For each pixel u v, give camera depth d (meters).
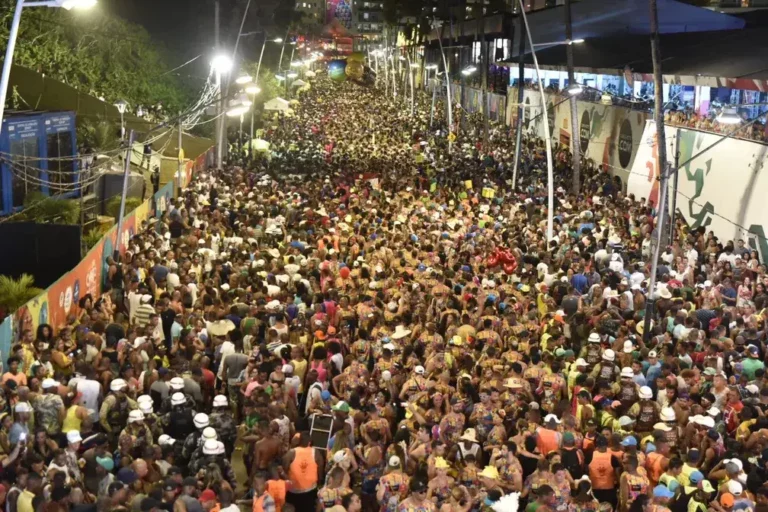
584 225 26.36
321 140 57.44
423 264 20.53
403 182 37.03
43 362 13.39
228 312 16.73
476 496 10.47
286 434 12.14
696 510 10.31
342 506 9.80
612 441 11.30
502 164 43.28
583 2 58.84
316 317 16.34
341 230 25.84
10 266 23.17
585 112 44.47
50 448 11.09
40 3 13.49
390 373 13.75
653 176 34.16
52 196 28.78
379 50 146.50
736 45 39.38
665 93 40.97
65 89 35.88
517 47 72.56
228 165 43.41
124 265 20.64
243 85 44.19
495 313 16.59
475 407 12.28
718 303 19.12
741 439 12.38
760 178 26.97
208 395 14.42
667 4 55.28
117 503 9.57
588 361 15.16
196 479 9.91
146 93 51.69
